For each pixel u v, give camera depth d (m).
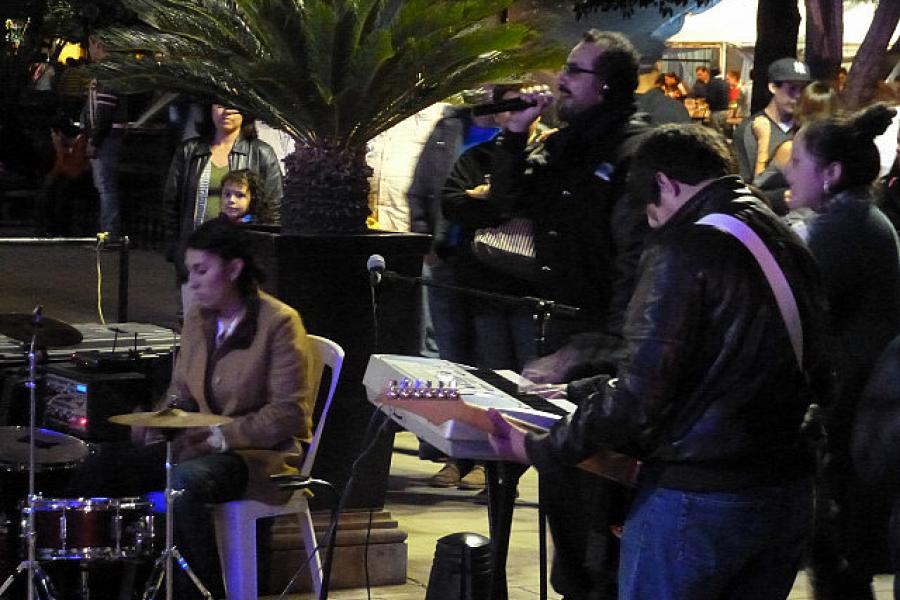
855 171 5.35
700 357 3.81
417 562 6.84
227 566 5.84
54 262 16.78
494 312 7.64
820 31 13.31
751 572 3.96
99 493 5.89
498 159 5.66
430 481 8.38
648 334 3.77
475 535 5.36
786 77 8.91
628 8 13.85
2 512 6.17
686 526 3.84
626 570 3.99
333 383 6.00
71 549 5.37
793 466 3.90
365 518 6.51
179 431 5.41
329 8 6.21
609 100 5.27
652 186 3.97
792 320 3.82
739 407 3.81
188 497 5.63
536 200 5.51
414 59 6.41
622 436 3.81
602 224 5.22
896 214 6.48
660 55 14.24
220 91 6.77
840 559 5.24
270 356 5.87
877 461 4.20
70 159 19.11
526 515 7.71
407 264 6.52
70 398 6.54
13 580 5.57
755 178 8.69
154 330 7.22
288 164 6.57
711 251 3.78
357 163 6.59
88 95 16.75
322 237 6.35
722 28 14.53
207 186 9.02
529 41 6.79
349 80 6.36
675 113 9.27
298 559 6.38
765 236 3.88
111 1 18.56
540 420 4.29
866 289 5.40
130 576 5.66
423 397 4.32
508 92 7.22
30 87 21.64
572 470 4.98
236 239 5.87
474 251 6.93
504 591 4.76
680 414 3.84
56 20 20.83
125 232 18.77
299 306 6.36
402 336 6.55
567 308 5.07
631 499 4.37
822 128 5.37
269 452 5.87
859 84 12.52
